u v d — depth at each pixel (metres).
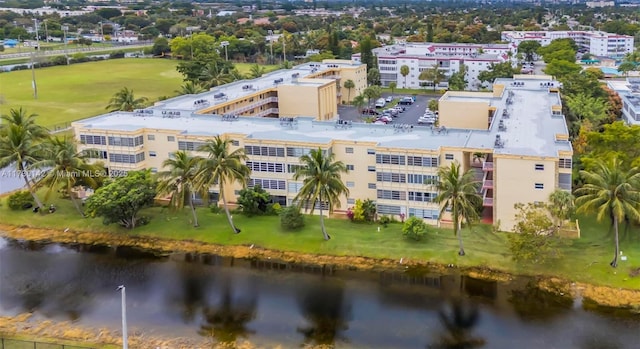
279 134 110.69
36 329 75.06
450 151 99.81
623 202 83.12
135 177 104.06
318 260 92.12
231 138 108.69
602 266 85.12
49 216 109.19
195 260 93.69
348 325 74.94
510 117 122.94
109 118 126.94
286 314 77.69
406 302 80.19
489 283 84.25
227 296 82.56
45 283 87.44
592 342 70.25
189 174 98.75
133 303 81.25
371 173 103.75
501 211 96.44
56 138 111.81
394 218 103.38
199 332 73.88
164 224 104.25
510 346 70.00
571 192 95.44
